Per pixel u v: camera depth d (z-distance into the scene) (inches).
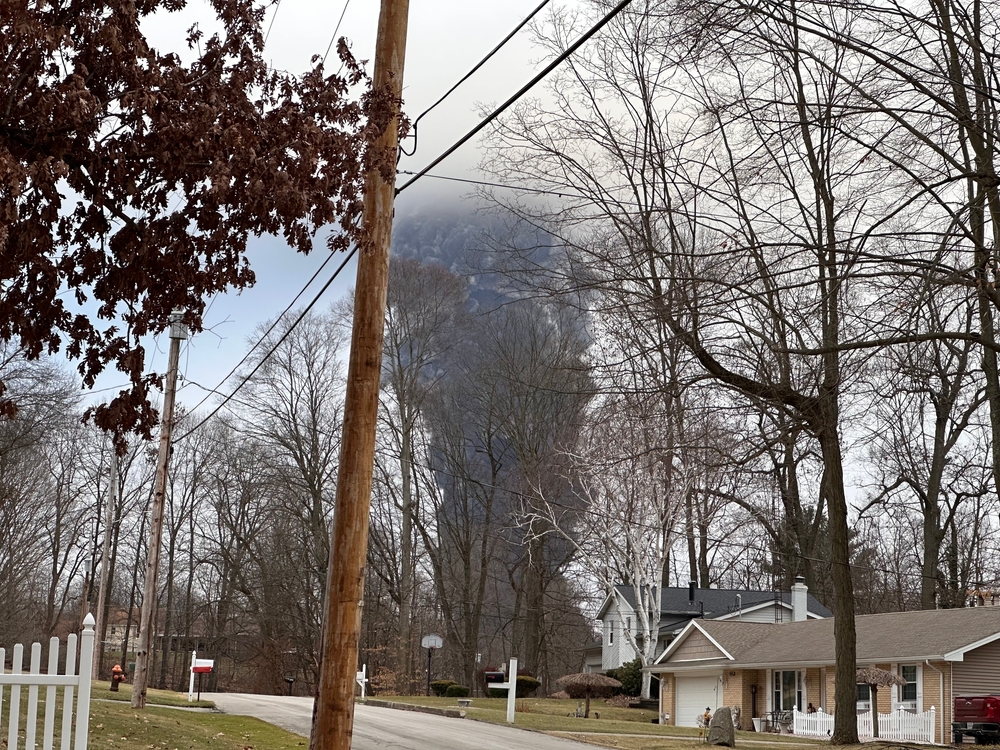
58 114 388.5
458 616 2226.9
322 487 2071.9
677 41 615.8
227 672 2741.1
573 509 1621.6
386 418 2049.7
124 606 2797.7
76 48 419.2
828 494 914.7
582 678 1438.2
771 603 2087.8
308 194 424.2
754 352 704.4
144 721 724.7
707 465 751.7
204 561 2359.7
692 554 2331.4
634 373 677.3
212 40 441.1
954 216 569.9
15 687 387.2
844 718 898.7
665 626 2234.3
